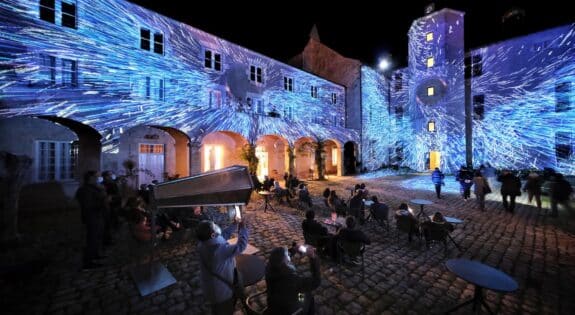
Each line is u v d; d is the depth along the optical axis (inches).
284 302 83.6
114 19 398.0
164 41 469.4
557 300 147.2
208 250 97.3
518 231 271.0
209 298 97.5
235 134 550.0
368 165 973.2
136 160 466.9
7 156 223.8
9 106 290.4
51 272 176.4
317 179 748.6
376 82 1017.5
